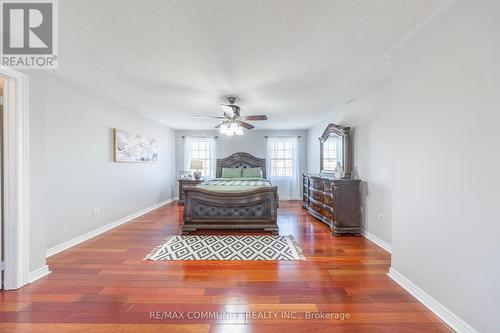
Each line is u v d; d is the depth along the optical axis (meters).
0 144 2.19
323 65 2.72
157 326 1.72
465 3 1.60
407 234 2.20
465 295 1.60
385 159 3.26
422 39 1.99
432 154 1.89
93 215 3.87
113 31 2.04
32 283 2.31
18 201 2.21
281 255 3.05
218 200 4.13
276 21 1.91
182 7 1.74
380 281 2.37
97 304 1.98
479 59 1.51
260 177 6.80
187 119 5.86
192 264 2.78
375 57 2.54
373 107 3.54
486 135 1.46
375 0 1.67
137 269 2.64
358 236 3.87
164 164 6.71
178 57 2.52
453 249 1.70
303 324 1.74
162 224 4.64
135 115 5.15
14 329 1.68
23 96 2.24
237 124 4.27
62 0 1.66
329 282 2.35
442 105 1.79
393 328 1.69
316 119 5.88
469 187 1.57
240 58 2.54
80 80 3.24
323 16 1.85
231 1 1.67
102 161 4.09
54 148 3.12
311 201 5.43
